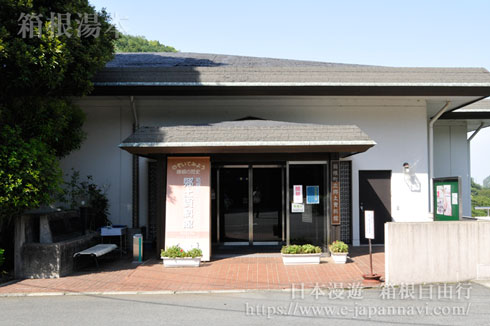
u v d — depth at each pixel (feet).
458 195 32.12
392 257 29.84
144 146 35.40
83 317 22.74
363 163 47.26
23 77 31.01
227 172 44.21
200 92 43.45
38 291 28.99
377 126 47.60
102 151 47.47
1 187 29.78
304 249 36.24
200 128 36.68
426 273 30.12
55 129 35.96
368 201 47.47
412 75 43.47
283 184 42.52
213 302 25.85
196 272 33.88
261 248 42.68
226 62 57.36
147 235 47.26
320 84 42.45
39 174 31.71
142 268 35.55
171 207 37.73
